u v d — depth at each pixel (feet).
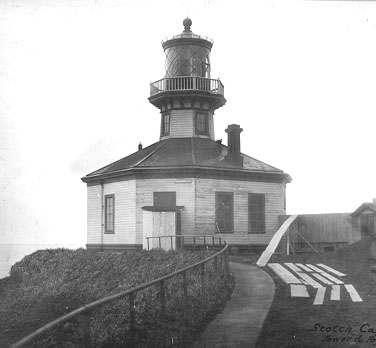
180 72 103.81
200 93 99.50
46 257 89.71
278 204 95.09
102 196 97.19
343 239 78.02
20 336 53.62
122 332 29.30
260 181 93.86
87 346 18.89
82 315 18.97
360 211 76.02
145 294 46.50
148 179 89.04
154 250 78.95
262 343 29.09
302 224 82.99
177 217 85.20
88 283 75.10
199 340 29.99
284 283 47.83
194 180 87.97
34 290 76.84
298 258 66.74
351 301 38.22
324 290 42.52
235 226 90.48
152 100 103.76
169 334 28.30
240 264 65.98
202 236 81.15
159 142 102.47
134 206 88.79
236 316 35.50
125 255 80.33
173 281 45.47
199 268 49.44
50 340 35.19
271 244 71.36
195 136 100.68
